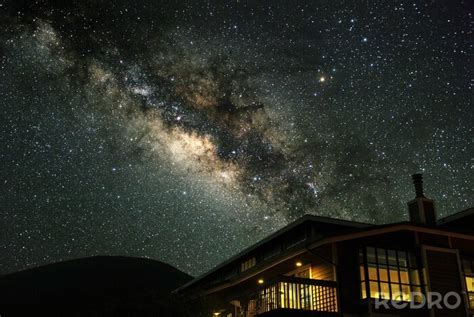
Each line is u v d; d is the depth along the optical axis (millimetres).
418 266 15734
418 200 17812
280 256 17906
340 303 14945
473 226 18031
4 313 51969
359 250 15617
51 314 51938
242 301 17500
